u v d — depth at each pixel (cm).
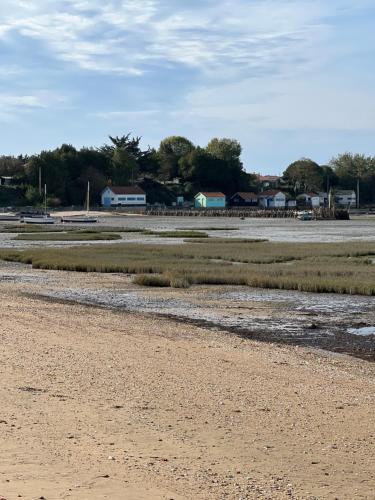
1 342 1919
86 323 2375
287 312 2839
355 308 2933
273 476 945
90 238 7925
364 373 1712
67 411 1234
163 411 1267
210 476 927
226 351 1938
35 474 891
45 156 18038
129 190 18625
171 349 1927
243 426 1192
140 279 3775
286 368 1725
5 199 16950
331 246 6319
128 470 931
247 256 5247
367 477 959
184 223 13012
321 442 1117
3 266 4825
